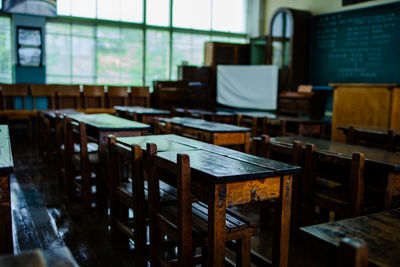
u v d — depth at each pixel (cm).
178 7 898
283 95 765
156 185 200
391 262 100
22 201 351
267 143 283
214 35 945
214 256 166
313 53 764
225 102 868
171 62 912
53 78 800
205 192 171
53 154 494
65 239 267
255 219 321
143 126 332
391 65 625
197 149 235
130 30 857
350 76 695
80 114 475
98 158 342
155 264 203
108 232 282
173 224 186
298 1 820
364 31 664
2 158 180
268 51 821
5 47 748
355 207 221
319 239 115
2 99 733
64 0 787
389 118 494
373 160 223
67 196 370
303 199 260
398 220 132
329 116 743
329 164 290
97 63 837
